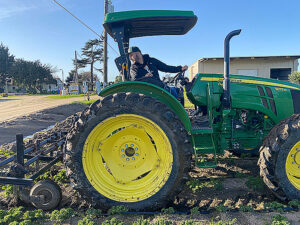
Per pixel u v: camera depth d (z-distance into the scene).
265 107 3.80
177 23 3.97
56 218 2.83
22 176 3.11
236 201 3.21
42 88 69.94
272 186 3.07
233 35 3.50
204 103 3.80
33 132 8.35
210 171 4.25
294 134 2.93
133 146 3.15
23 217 2.84
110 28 3.72
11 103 23.09
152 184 3.03
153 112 2.93
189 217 2.83
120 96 2.97
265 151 3.08
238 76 3.88
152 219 2.84
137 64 3.81
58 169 4.36
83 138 2.97
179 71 4.32
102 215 2.90
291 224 2.62
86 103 17.58
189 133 3.25
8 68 71.06
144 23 3.94
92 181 2.98
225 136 3.80
